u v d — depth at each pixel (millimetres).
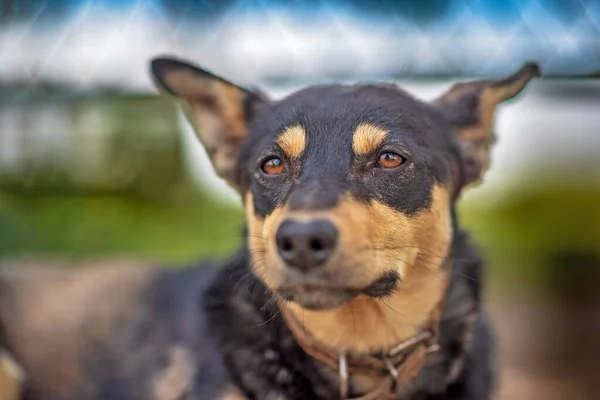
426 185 551
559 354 883
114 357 749
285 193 533
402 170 540
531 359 870
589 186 1192
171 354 697
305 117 560
